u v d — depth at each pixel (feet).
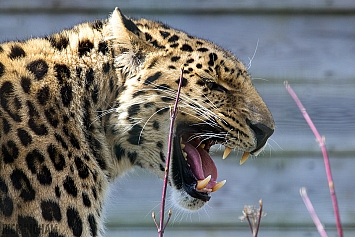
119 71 57.16
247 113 59.16
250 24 87.61
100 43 57.31
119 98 56.90
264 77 87.20
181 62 57.57
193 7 87.20
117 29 57.00
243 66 60.70
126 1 86.74
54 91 54.44
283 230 87.15
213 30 87.35
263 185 87.15
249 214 49.98
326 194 87.30
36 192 51.37
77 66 56.13
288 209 87.15
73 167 53.36
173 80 57.00
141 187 86.74
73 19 86.53
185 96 57.16
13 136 51.60
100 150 56.44
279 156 87.20
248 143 59.52
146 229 86.63
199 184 58.34
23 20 86.17
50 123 53.26
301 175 87.30
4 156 51.11
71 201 52.49
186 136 59.93
